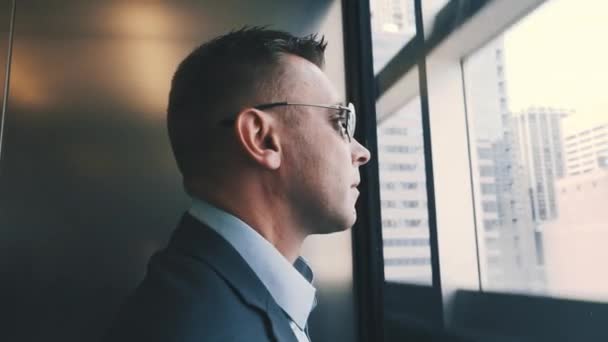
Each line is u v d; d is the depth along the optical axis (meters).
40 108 1.63
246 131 0.63
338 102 0.71
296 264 0.77
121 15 1.74
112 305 1.57
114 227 1.61
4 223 1.55
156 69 1.73
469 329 1.46
